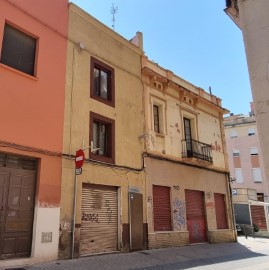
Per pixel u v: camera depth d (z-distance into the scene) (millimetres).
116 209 13391
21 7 11562
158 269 9734
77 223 11453
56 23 12758
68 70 12719
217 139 21391
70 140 12000
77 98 12781
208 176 19391
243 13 5879
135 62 16422
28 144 10508
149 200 14883
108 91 14695
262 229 29531
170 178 16484
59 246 10656
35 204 10383
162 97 17453
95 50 14242
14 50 11180
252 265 11109
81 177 12086
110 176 13312
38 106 11172
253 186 46031
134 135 15125
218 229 19016
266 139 5098
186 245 16109
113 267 9750
